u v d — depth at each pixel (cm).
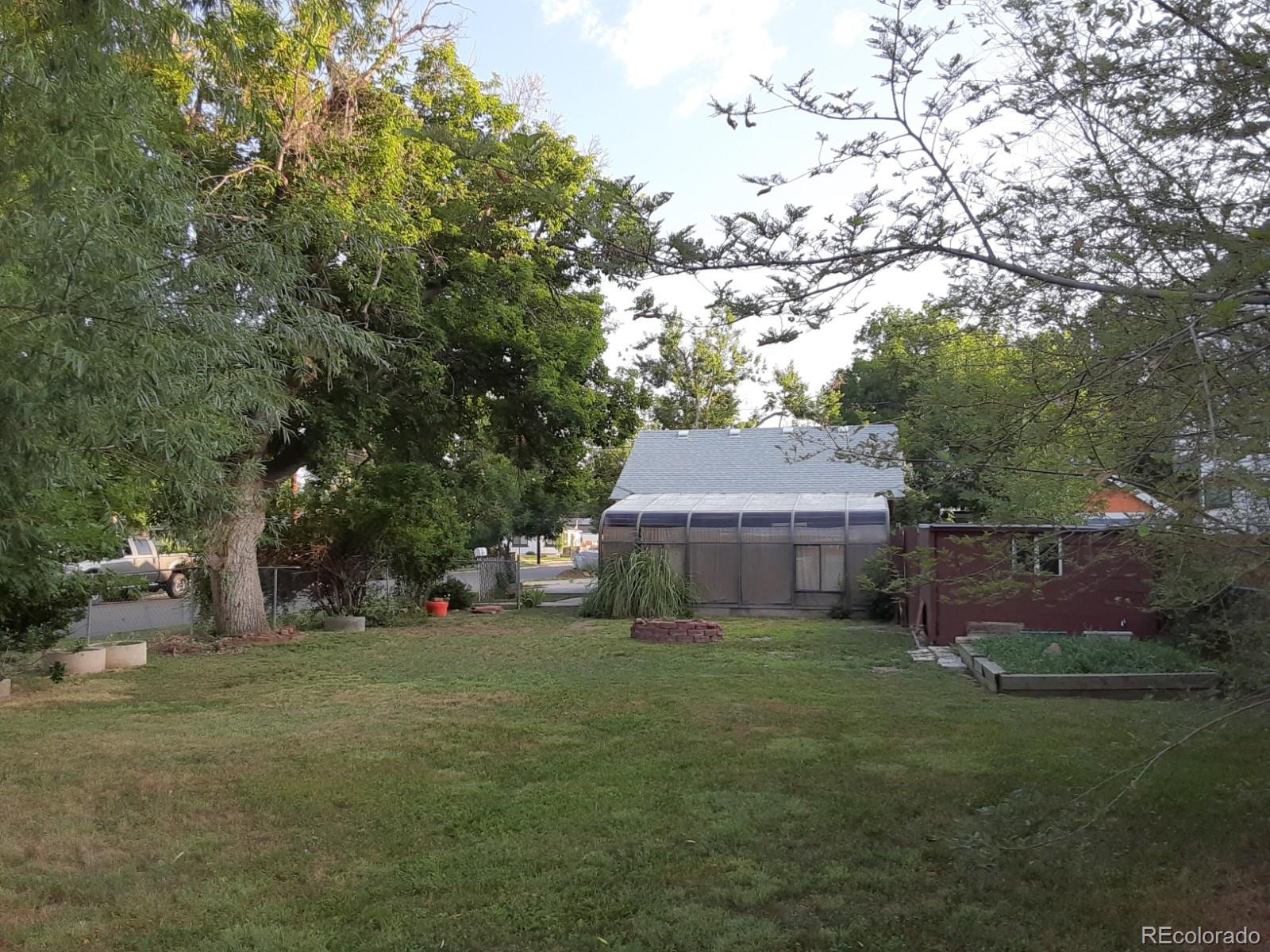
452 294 1655
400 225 1362
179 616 2150
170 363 501
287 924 413
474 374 1769
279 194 1243
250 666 1258
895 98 381
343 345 779
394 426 1802
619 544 2112
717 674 1128
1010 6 396
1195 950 376
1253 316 318
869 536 1991
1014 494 425
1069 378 379
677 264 371
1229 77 361
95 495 977
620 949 383
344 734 806
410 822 555
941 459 409
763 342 387
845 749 719
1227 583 377
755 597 2042
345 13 1002
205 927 411
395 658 1325
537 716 870
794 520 2045
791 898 435
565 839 520
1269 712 522
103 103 586
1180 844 493
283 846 516
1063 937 390
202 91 975
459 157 1483
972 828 507
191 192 661
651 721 837
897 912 416
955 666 1170
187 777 662
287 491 1922
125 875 476
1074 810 495
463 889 449
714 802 581
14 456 490
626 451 3650
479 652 1379
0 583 975
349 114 1307
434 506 1953
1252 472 301
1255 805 548
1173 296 309
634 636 1533
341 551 1891
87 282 463
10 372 459
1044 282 404
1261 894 429
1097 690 934
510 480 2470
